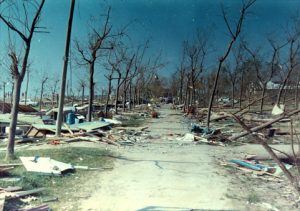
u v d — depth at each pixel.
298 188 7.21
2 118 34.97
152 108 73.94
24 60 15.61
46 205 9.66
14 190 10.49
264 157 17.97
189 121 43.84
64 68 23.41
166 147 21.70
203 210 10.14
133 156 18.14
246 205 10.70
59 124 23.78
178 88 96.12
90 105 33.75
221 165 16.56
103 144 21.52
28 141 22.48
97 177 13.53
